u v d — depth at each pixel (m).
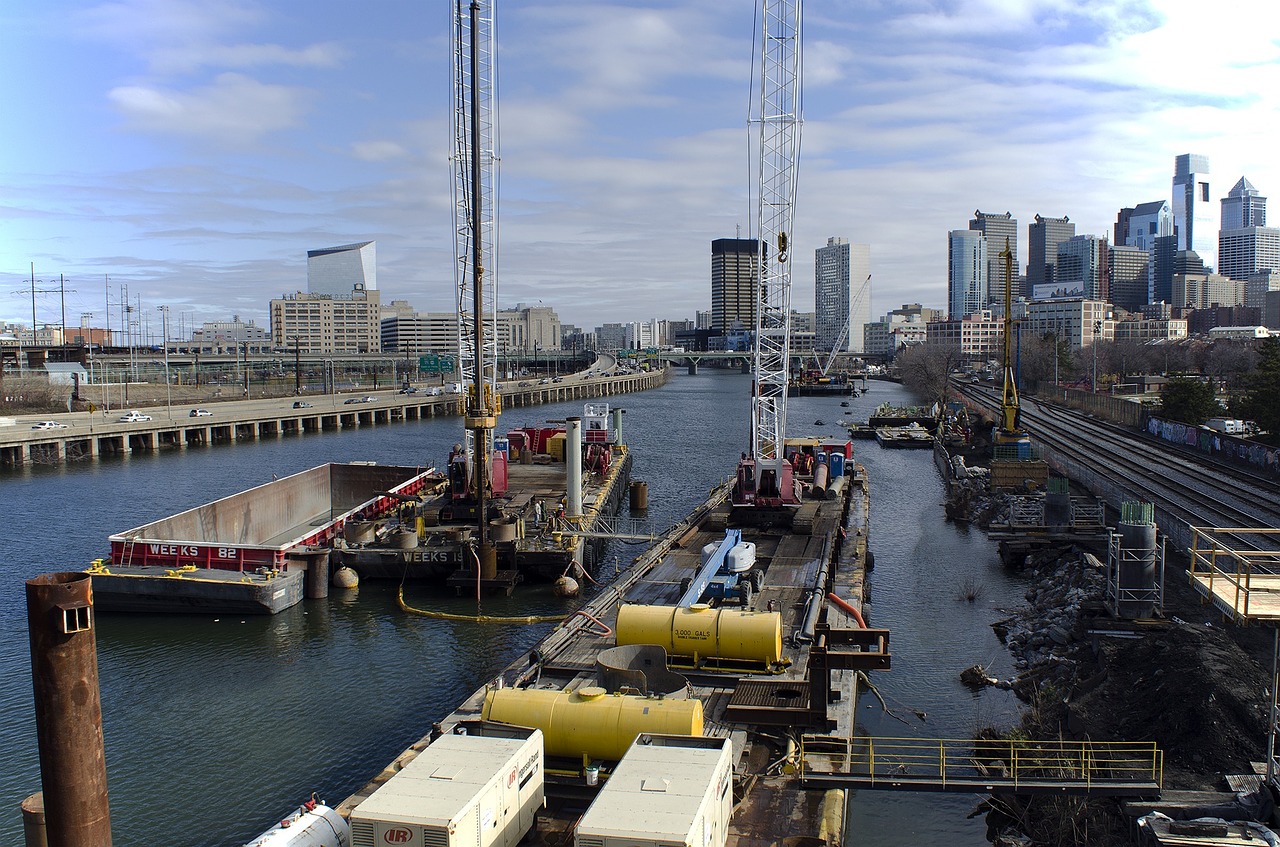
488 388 69.75
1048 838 29.72
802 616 46.66
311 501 91.56
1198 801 27.75
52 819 21.91
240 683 46.88
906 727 40.28
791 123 81.81
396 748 39.91
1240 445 96.50
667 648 38.75
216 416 169.62
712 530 70.12
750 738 32.81
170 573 57.84
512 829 24.28
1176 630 39.41
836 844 26.66
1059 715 37.38
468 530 68.25
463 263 96.25
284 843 23.55
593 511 75.69
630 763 23.53
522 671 39.03
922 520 87.50
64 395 195.75
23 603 61.09
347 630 54.81
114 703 44.47
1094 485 84.75
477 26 64.56
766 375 84.50
